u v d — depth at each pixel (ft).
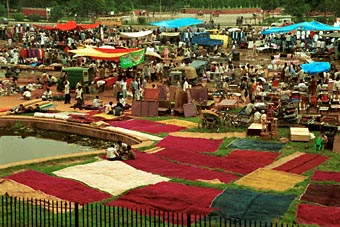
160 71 155.94
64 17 336.70
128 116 112.98
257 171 76.28
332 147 87.30
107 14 347.36
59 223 54.19
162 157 83.30
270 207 61.00
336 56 180.96
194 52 189.16
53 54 183.01
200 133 98.89
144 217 57.41
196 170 76.84
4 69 176.24
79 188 66.95
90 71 143.33
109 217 52.80
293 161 81.10
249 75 143.64
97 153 84.74
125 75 147.33
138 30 259.60
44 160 80.07
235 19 332.60
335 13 294.25
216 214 58.59
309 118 102.27
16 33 240.73
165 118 111.14
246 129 100.83
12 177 70.18
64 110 118.73
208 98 123.85
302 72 135.74
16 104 123.95
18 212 56.85
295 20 291.17
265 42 211.82
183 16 344.08
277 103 111.04
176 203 62.28
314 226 55.93
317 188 68.59
